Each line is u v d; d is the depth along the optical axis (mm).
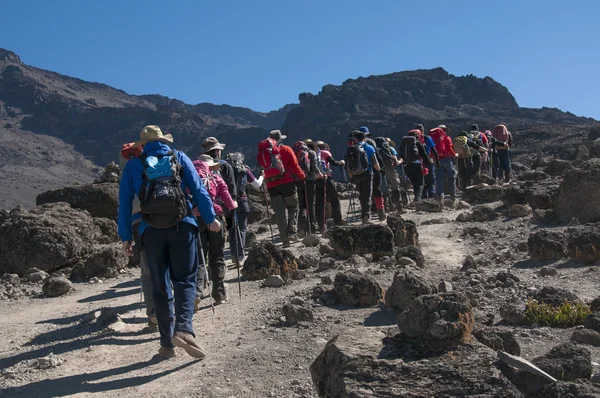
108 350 6391
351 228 9977
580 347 4445
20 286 11438
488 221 12797
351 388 3871
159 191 5422
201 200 5832
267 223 18031
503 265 8867
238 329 6488
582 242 8430
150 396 4902
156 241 5613
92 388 5246
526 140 107812
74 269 11953
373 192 14664
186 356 5836
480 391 3758
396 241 10375
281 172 12164
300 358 5508
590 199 11094
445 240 11219
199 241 7203
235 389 4926
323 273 8883
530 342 5484
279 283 8469
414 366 3984
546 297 6484
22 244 12953
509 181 21719
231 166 10320
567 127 112125
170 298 5816
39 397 5152
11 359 6418
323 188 13812
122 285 10688
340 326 6266
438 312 4273
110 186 18953
